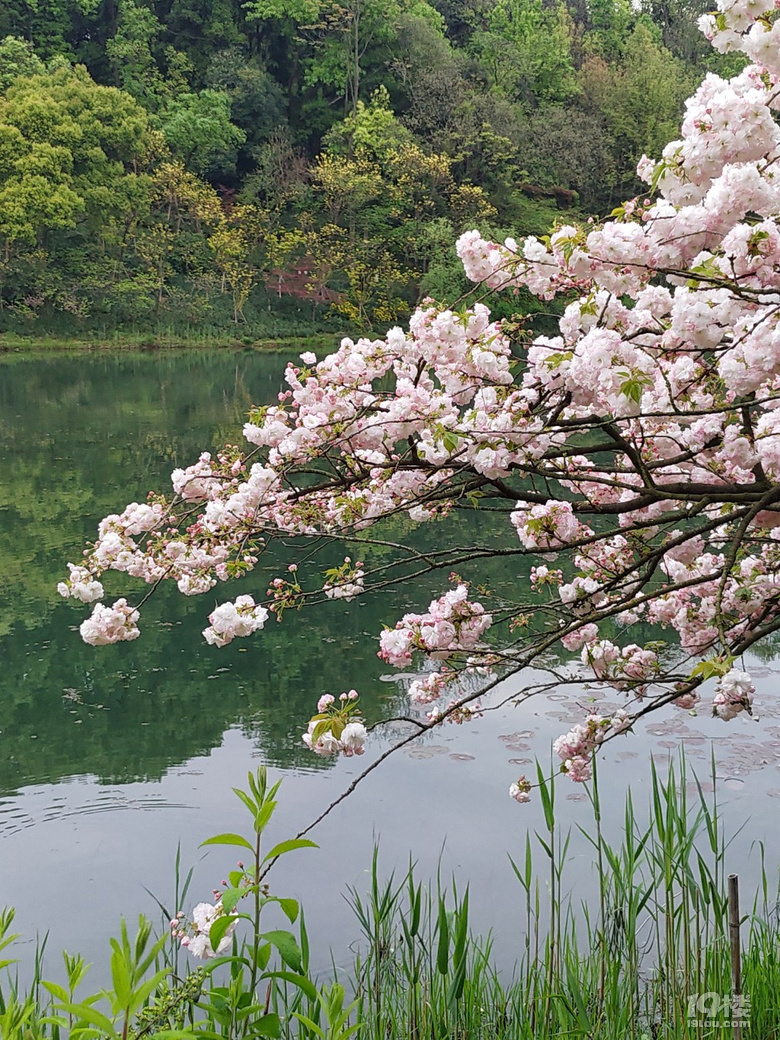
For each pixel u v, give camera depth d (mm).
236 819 4789
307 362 3352
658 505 3492
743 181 2119
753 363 2328
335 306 40562
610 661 3357
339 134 44406
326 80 48125
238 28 50344
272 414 3291
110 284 36875
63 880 4199
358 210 40969
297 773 5281
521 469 2732
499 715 5844
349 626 7887
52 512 11539
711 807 4609
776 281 2303
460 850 4383
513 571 9203
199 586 3301
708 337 2344
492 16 52469
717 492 2779
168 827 4695
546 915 3822
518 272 2797
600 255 2369
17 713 6215
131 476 13531
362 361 3242
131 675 6879
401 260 40125
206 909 2051
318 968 3520
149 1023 1790
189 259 39719
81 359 32125
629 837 3111
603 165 41500
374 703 6258
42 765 5414
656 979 3115
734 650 2699
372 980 3377
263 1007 1852
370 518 3166
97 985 3463
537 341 2826
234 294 39500
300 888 4098
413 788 4988
